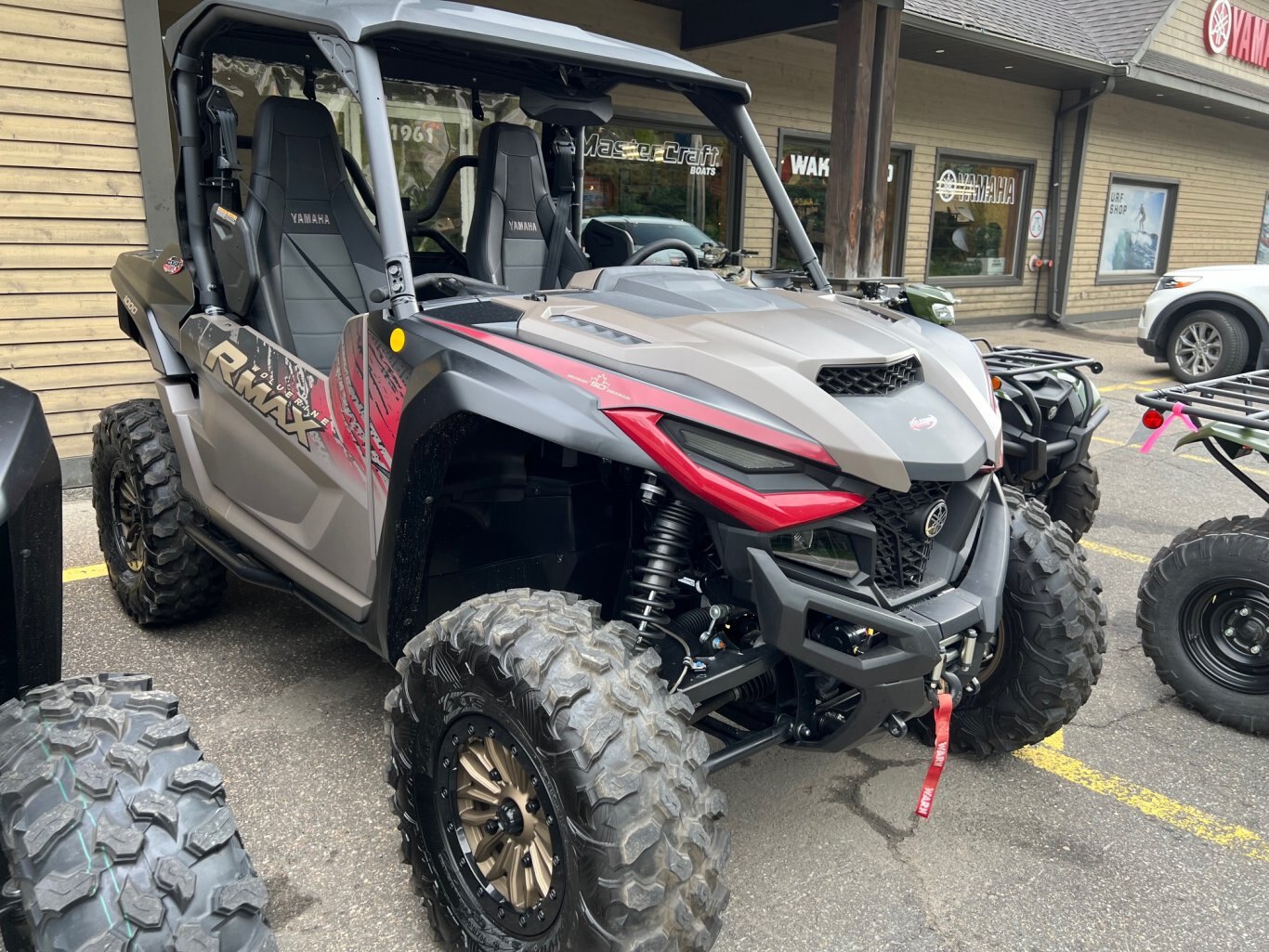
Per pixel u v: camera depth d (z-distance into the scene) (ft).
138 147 17.69
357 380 8.13
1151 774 9.93
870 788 9.53
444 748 6.73
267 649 12.03
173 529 11.63
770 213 36.50
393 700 7.07
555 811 5.79
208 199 10.99
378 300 7.84
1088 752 10.34
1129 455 23.91
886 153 29.04
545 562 8.57
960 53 38.19
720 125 10.59
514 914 6.37
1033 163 48.06
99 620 12.85
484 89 11.22
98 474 12.85
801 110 36.70
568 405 6.66
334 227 11.05
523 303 8.02
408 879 7.97
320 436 8.77
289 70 11.45
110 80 17.19
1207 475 22.18
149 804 4.88
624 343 7.04
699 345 6.99
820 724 7.34
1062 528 9.33
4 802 4.90
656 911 5.52
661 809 5.62
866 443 6.55
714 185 34.73
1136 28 45.65
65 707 5.34
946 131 43.29
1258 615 10.57
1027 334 46.80
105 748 5.14
